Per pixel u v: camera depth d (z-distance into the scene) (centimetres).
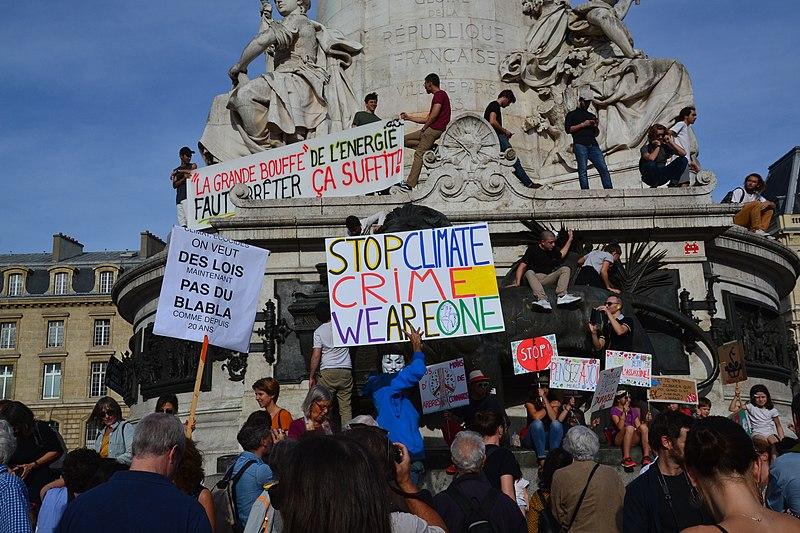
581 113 1504
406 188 1453
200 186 1628
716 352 1311
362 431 445
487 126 1443
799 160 5450
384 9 1905
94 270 6706
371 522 326
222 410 1375
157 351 1591
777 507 551
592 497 610
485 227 1076
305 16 1866
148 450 463
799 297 5066
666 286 1368
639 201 1392
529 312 1177
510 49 1886
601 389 1041
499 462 685
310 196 1543
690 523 527
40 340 6556
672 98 1739
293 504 327
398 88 1845
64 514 440
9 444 564
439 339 1074
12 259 7294
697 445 402
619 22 1822
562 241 1276
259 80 1780
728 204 1380
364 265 1067
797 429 600
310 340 1288
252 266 1071
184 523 435
